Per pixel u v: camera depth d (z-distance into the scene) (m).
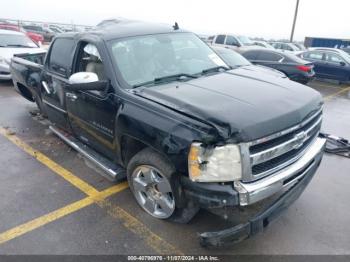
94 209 3.50
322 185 4.14
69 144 4.54
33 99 6.06
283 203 2.76
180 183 2.76
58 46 4.52
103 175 4.21
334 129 6.73
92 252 2.91
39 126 5.95
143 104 2.97
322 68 13.12
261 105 2.73
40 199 3.68
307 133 2.97
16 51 9.38
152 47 3.82
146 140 2.87
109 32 3.84
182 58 3.91
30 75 5.20
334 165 4.73
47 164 4.50
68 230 3.18
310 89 3.39
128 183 3.71
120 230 3.18
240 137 2.38
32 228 3.20
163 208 3.16
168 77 3.54
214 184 2.52
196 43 4.33
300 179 3.02
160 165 2.88
